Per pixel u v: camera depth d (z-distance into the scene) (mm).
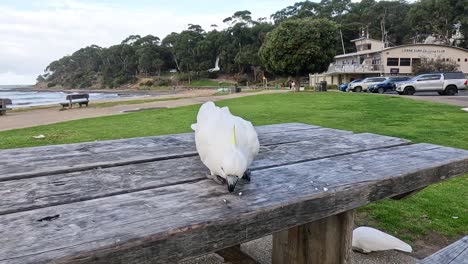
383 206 3996
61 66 138750
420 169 2088
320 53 32812
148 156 2375
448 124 9711
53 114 16938
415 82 24516
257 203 1512
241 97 23438
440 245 3191
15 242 1146
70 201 1534
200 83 88062
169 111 14273
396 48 47188
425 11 65125
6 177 1866
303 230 2395
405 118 11117
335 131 3387
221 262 2918
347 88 34406
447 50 46719
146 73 103812
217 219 1345
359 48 58812
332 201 1688
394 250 3115
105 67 112562
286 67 33562
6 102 17844
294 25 33781
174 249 1257
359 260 2979
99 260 1120
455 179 4953
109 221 1312
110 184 1776
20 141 7945
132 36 115000
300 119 11109
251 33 85750
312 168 2088
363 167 2119
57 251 1094
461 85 24359
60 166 2098
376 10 78562
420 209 3916
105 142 2885
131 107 19438
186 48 96625
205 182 1807
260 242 3324
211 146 1644
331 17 81062
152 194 1617
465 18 59219
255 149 1763
